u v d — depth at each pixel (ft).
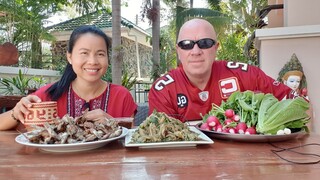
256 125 3.69
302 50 8.57
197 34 5.55
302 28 8.41
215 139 3.80
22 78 19.35
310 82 8.52
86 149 3.28
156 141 3.33
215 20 28.78
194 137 3.38
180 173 2.47
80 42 5.02
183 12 29.58
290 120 3.63
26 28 25.64
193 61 5.59
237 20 29.99
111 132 3.46
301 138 3.80
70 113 5.30
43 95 5.28
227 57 27.71
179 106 5.84
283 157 2.92
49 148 3.17
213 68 6.04
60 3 29.91
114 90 5.68
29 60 26.63
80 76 5.19
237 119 3.81
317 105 8.43
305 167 2.59
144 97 30.37
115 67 22.90
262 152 3.13
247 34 28.22
